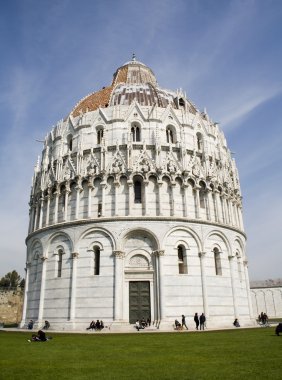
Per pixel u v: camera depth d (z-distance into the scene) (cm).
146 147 5628
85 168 5656
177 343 3006
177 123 5991
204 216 5566
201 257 5203
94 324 4662
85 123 5988
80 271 5106
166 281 4919
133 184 5397
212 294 5147
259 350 2394
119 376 1623
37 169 6775
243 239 6256
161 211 5253
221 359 2069
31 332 4603
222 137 6919
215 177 5906
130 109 5891
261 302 11162
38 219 6038
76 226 5309
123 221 5134
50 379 1575
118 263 4944
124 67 8450
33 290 5638
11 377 1625
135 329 4591
